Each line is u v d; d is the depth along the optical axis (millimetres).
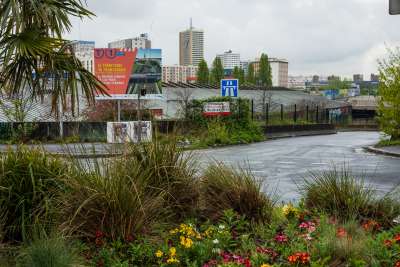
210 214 6336
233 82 29688
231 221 5996
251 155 20391
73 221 5195
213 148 24547
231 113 29547
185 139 8359
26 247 4695
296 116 46781
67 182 5457
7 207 5473
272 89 70562
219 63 109812
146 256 4852
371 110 74812
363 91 141500
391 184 12102
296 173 14242
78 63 5895
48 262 4223
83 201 5203
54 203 5406
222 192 6418
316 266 4180
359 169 15492
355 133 48906
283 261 4723
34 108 29266
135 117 28938
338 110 65875
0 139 25609
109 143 6645
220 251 4945
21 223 5402
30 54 5453
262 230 5766
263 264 4379
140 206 5395
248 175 7090
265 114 41031
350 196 6652
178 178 6383
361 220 6320
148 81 30688
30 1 5398
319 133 45469
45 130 25734
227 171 6789
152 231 5441
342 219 6184
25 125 25734
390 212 6477
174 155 6570
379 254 4703
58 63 5758
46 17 5402
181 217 6250
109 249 4969
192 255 4918
